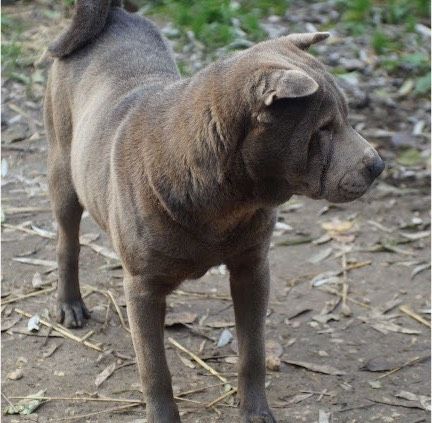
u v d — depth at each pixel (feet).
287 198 11.37
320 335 15.64
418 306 16.55
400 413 13.56
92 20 14.89
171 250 11.69
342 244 18.66
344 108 11.09
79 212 15.38
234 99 10.75
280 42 11.49
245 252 12.21
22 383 14.10
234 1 29.53
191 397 13.87
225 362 14.80
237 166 11.05
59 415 13.38
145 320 12.25
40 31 27.94
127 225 11.89
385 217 19.72
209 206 11.31
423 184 21.03
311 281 17.31
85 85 14.49
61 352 14.94
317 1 30.04
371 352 15.16
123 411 13.48
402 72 25.75
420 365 14.79
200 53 26.14
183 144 11.21
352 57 26.20
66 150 15.06
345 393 14.02
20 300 16.43
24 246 18.34
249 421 12.89
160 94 12.16
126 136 12.08
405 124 23.27
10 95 24.89
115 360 14.75
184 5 28.71
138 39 14.94
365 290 17.06
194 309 16.31
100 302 16.43
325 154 10.86
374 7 29.60
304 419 13.34
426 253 18.37
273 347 15.19
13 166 21.74
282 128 10.68
